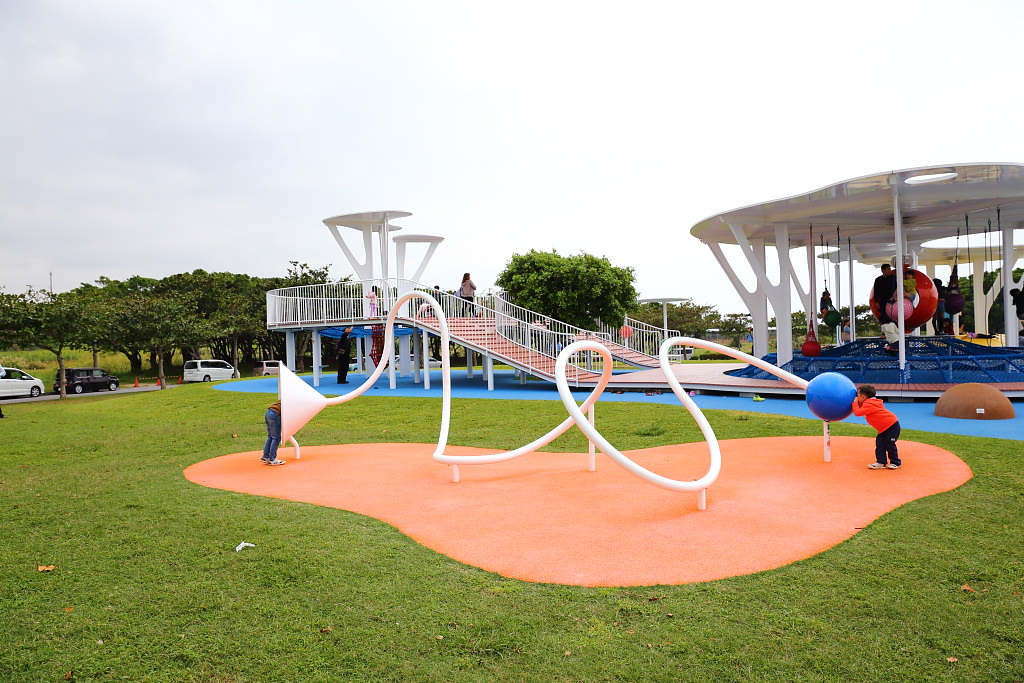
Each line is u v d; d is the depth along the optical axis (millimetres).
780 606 4793
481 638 4457
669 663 4074
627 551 6043
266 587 5418
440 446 9562
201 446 13234
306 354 58312
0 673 4180
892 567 5441
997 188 16500
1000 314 31641
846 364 17547
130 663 4262
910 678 3846
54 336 31719
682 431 12812
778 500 7527
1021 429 11516
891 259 31047
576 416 7168
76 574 5859
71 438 15211
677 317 55594
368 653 4293
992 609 4641
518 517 7238
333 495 8562
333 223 28312
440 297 23812
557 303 34562
